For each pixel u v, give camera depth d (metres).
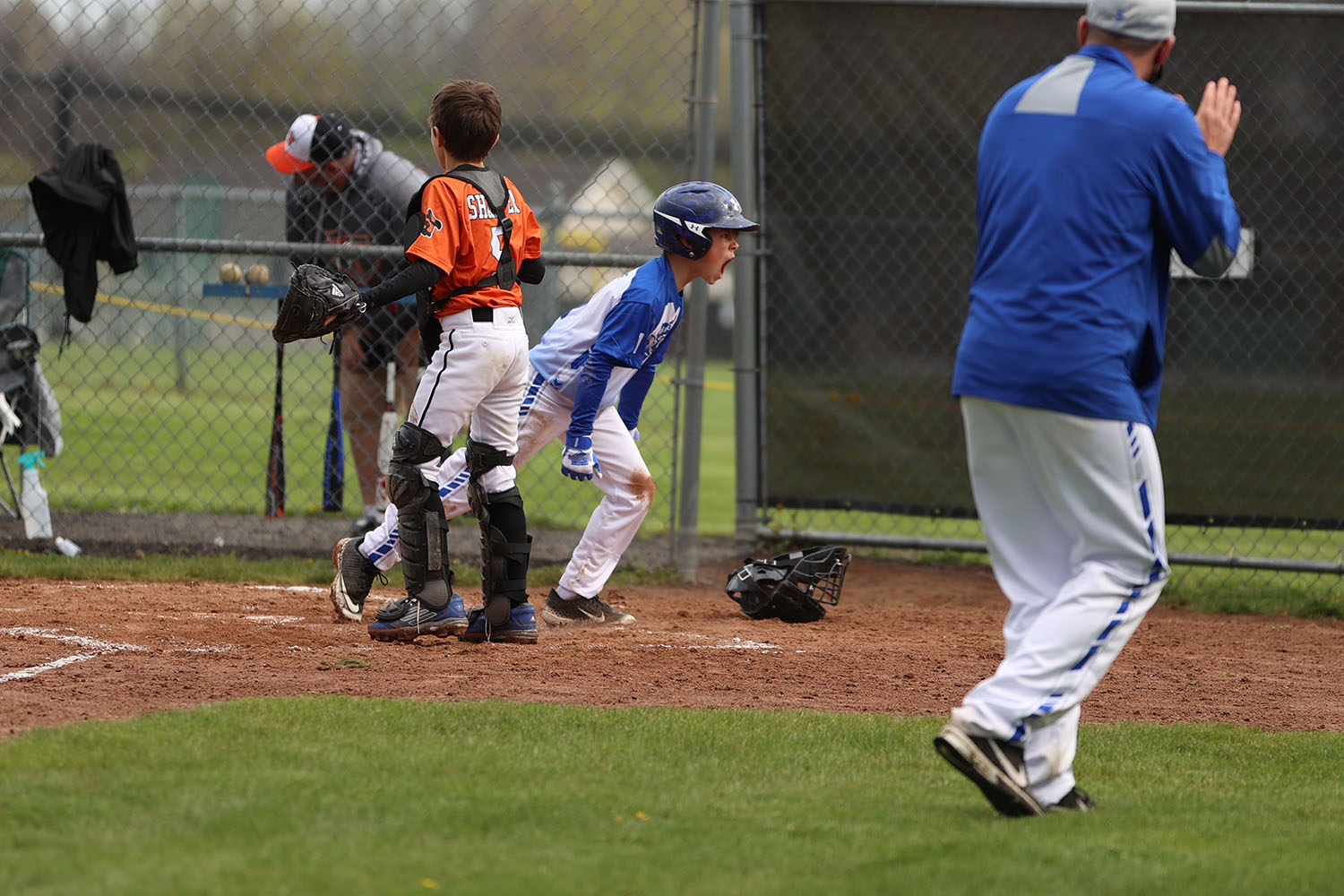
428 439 16.91
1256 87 24.97
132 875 8.66
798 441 27.00
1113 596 10.74
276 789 10.59
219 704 13.46
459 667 16.27
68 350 58.78
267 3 34.38
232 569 23.14
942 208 26.08
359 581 18.78
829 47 26.02
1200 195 10.53
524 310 59.31
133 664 15.64
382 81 46.25
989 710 10.55
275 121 45.91
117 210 23.77
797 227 26.53
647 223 60.03
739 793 11.33
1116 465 10.61
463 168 16.75
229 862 8.96
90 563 22.95
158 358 62.53
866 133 26.16
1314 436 25.31
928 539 26.48
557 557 26.27
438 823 10.01
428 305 16.62
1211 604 24.05
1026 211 10.76
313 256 24.33
